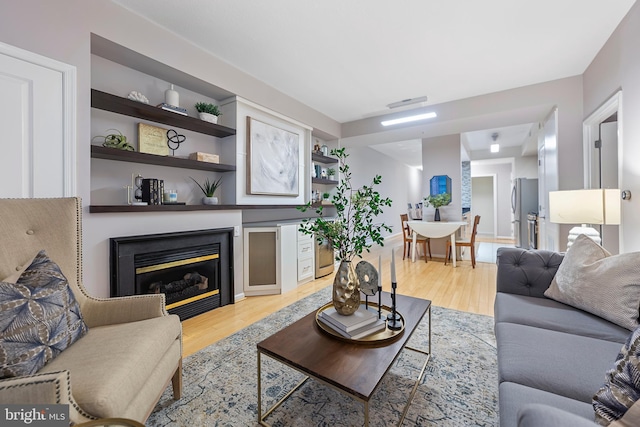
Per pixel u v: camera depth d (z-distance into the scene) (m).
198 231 2.60
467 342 2.03
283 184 3.64
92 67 2.19
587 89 2.95
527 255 1.88
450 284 3.54
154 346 1.17
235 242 3.00
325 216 4.91
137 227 2.17
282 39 2.46
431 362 1.77
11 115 1.61
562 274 1.63
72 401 0.79
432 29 2.32
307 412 1.36
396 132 4.51
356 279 1.44
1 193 1.58
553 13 2.14
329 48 2.60
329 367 1.07
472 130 4.42
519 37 2.44
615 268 1.37
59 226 1.37
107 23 1.98
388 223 8.32
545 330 1.30
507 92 3.49
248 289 3.15
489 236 8.60
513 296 1.76
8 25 1.59
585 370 0.99
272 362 1.80
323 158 4.68
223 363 1.79
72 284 1.36
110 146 2.16
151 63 2.31
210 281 2.79
